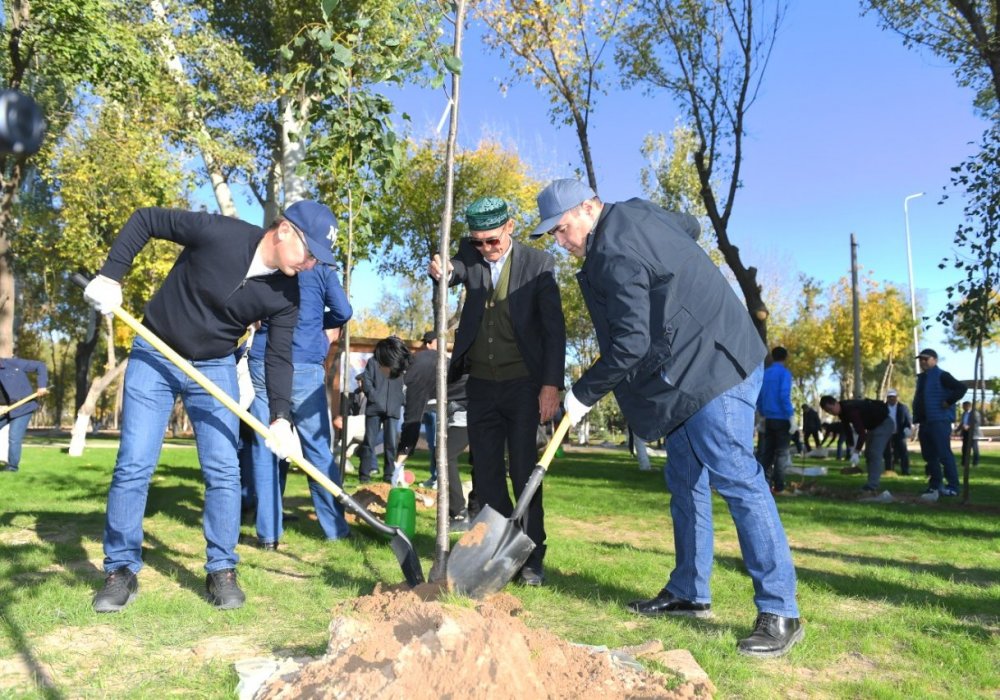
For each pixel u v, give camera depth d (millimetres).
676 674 2549
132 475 3484
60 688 2455
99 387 13492
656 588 3969
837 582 4230
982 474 14875
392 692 1969
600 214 3430
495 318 4180
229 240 3496
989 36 10766
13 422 9867
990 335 10086
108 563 3445
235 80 15211
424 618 2424
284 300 3680
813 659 2934
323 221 3475
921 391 10102
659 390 3236
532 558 4051
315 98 7258
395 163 6785
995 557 5281
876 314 38875
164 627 3117
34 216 20594
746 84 14250
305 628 3133
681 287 3182
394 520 5203
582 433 30203
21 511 5992
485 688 1979
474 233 4062
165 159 14812
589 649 2602
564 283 26656
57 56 13000
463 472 10680
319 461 5082
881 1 13062
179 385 3643
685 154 27141
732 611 3607
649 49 14898
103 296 3381
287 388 3711
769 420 10367
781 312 42219
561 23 13422
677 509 3607
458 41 3760
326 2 4219
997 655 3047
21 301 33906
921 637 3248
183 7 14930
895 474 14297
